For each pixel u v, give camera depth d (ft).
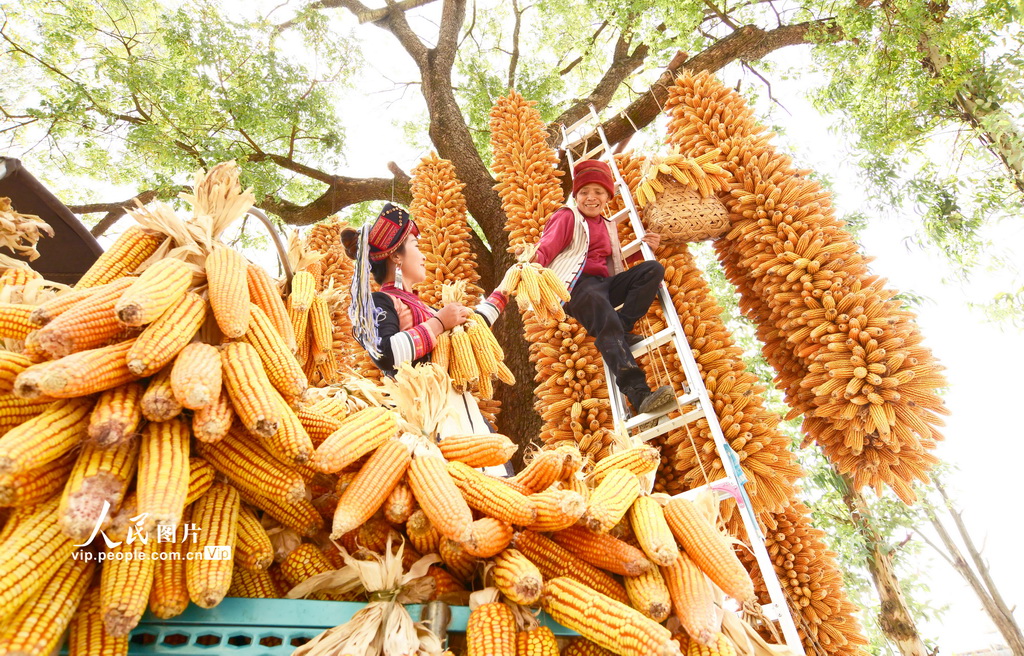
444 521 5.20
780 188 15.24
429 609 5.04
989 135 22.59
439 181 20.44
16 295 5.65
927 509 29.81
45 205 11.11
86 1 27.68
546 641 4.98
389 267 10.14
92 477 4.20
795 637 8.86
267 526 5.48
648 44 29.25
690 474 12.42
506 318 21.47
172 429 4.81
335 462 5.21
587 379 14.69
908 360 13.15
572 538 5.72
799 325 14.19
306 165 30.45
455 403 8.90
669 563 5.26
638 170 17.38
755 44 26.66
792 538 12.66
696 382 12.46
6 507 4.39
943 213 24.31
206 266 5.96
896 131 24.34
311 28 30.86
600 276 13.48
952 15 23.20
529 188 18.60
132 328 5.07
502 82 35.14
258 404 4.92
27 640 3.76
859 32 23.84
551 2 36.78
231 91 27.04
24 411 4.71
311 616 4.82
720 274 29.86
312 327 8.54
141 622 4.53
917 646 23.88
